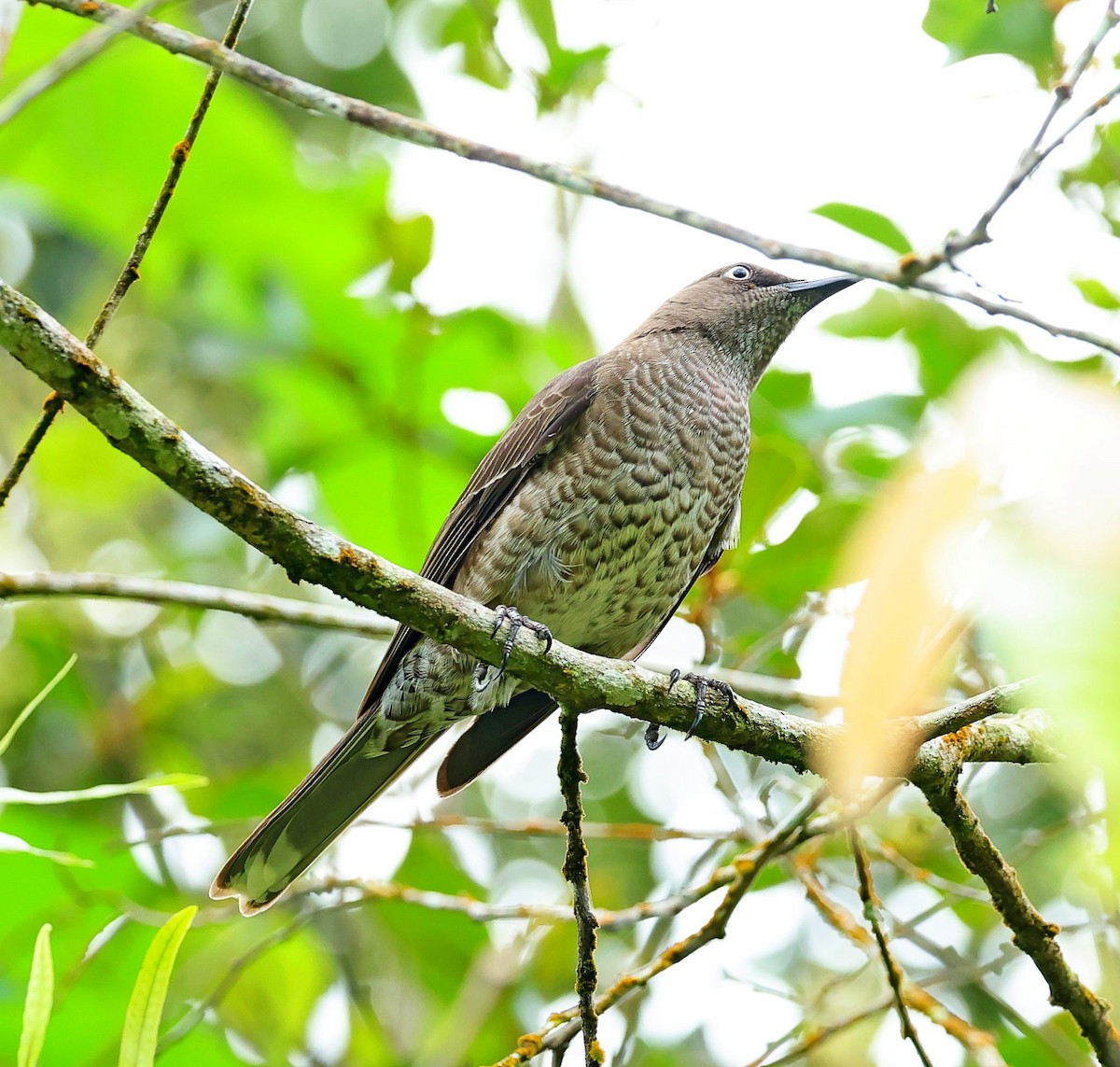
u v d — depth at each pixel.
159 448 6.39
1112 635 2.46
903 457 10.84
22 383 15.36
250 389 14.72
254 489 6.66
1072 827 10.13
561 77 11.20
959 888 10.02
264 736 15.12
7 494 6.68
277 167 11.89
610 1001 8.45
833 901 10.19
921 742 7.46
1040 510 2.62
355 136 15.64
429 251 12.14
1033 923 8.01
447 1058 11.12
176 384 15.48
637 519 10.38
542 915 9.72
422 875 12.41
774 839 8.57
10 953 10.15
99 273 14.41
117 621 15.48
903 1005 7.96
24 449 6.66
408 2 15.08
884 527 2.88
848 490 11.56
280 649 15.59
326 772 10.16
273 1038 12.10
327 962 12.98
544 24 11.06
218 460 6.54
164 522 15.88
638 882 14.11
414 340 12.35
